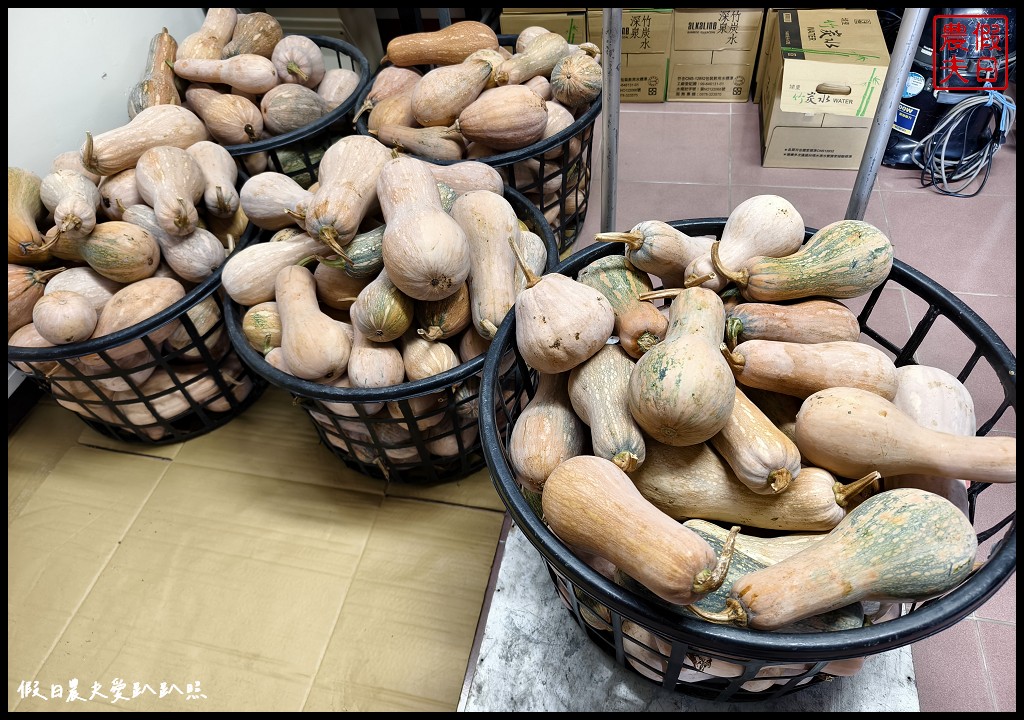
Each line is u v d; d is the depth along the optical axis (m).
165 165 0.89
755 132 1.44
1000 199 1.22
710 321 0.56
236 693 0.79
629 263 0.67
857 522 0.48
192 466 1.01
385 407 0.81
